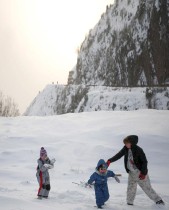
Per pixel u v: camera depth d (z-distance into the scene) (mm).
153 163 15086
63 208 6941
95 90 94688
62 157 15703
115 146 17297
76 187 10008
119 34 120938
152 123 22125
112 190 9875
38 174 8188
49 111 117875
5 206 6477
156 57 100938
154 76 99812
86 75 132625
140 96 79250
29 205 6723
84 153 16203
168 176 12594
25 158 15320
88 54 137625
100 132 19922
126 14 125062
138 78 103312
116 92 84750
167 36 101938
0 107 49906
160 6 105500
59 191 9047
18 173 12320
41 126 22922
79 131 20812
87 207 7301
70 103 107500
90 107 86188
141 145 17422
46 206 6852
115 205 7684
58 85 122438
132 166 7707
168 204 7902
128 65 108062
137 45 107688
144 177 7508
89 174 12766
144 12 111000
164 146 17344
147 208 7500
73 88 110812
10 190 8977
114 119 23953
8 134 20219
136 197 8656
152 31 104625
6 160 14914
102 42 132125
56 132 20906
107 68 119812
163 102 75062
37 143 18156
